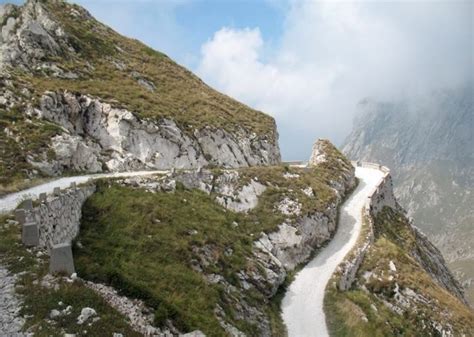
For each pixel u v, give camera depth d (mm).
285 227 46812
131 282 23281
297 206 50875
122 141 53312
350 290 43219
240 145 66312
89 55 68938
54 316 17984
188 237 34344
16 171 38219
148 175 43562
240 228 42344
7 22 66062
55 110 51188
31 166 40094
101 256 28172
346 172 72562
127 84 65438
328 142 79188
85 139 52062
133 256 29188
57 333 17078
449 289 73250
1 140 41688
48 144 44250
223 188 47656
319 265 46250
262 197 50344
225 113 72500
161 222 34781
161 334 20906
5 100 47906
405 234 72188
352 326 35188
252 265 36500
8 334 16594
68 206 30141
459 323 44844
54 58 61188
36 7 70375
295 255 45750
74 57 65625
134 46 82938
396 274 47750
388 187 82250
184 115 63594
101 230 31516
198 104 70938
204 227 37094
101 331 18031
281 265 40906
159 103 63000
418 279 48844
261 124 75938
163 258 30438
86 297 19688
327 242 52500
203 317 25781
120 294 22359
